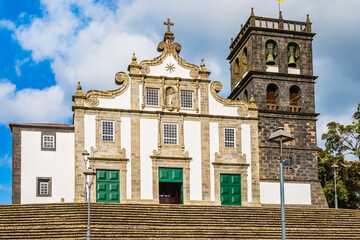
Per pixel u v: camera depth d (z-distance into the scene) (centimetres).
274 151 4775
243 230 3550
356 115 5825
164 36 4662
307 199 4747
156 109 4503
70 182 4234
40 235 3150
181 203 4422
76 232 3212
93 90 4388
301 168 4806
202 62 4681
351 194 5566
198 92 4631
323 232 3656
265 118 4819
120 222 3450
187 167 4459
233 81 5441
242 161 4603
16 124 4225
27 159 4200
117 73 4466
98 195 4231
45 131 4269
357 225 3869
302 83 5006
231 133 4641
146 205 3784
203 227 3506
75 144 4266
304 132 4897
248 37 5044
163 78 4541
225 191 4512
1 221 3288
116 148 4347
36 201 4153
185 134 4522
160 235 3350
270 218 3841
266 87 4912
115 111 4397
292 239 3516
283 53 5012
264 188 4650
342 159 5603
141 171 4362
